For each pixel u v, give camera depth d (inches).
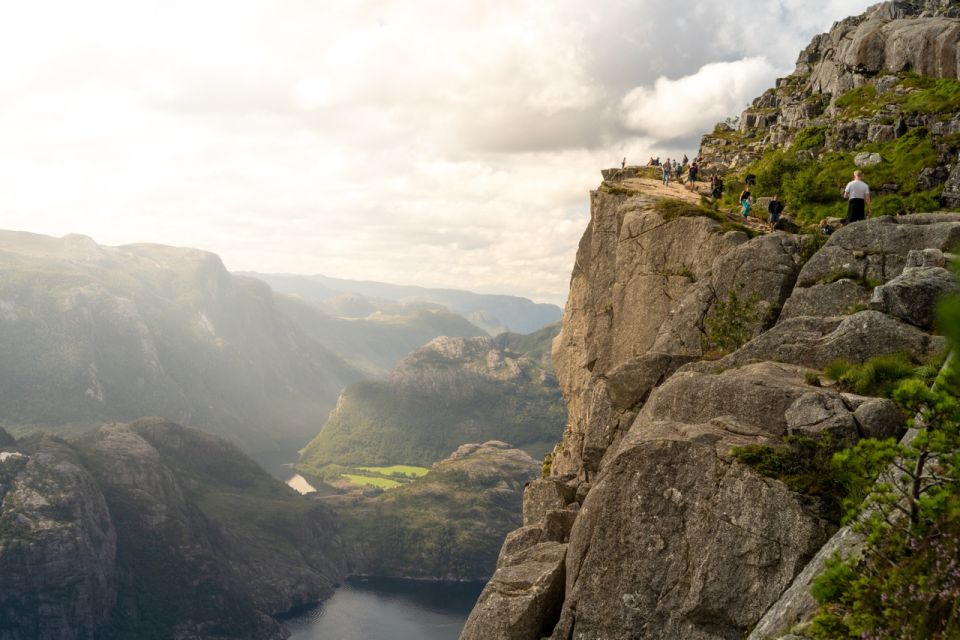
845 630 541.0
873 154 1915.6
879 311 957.2
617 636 823.1
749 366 995.3
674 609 795.4
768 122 3053.6
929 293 929.5
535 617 979.9
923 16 2502.5
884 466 590.2
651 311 1578.5
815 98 2704.2
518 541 1354.6
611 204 1875.0
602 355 1765.5
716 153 2849.4
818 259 1174.3
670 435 861.8
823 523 729.0
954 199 1625.2
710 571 778.8
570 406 2144.4
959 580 468.8
